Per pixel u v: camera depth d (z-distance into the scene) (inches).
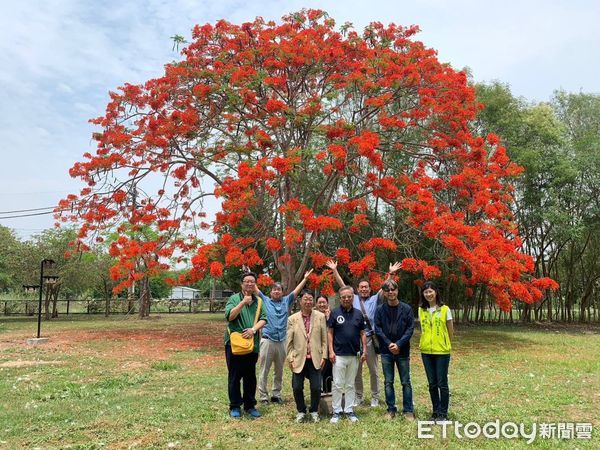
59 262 904.9
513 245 498.0
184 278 469.1
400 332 221.3
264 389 254.4
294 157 442.9
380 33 562.3
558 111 944.9
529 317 911.7
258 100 536.1
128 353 434.9
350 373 218.8
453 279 652.1
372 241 486.6
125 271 507.5
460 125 545.6
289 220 453.7
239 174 448.5
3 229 936.9
